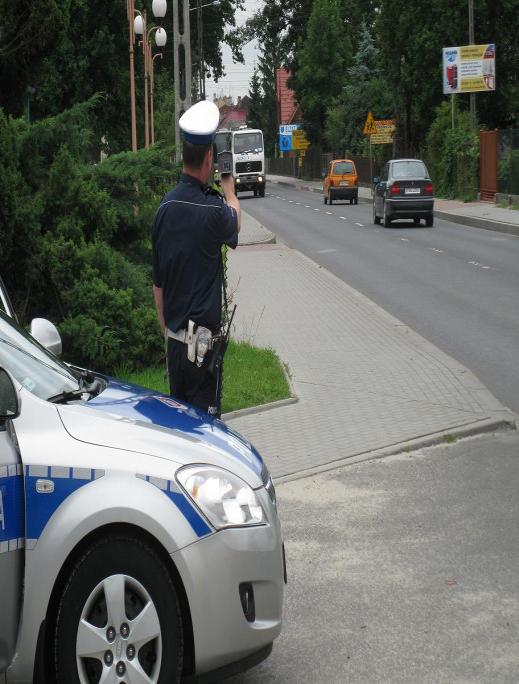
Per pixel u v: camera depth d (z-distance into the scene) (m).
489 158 51.44
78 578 4.49
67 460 4.51
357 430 9.92
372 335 15.44
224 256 13.73
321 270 25.05
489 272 24.28
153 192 13.70
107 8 38.88
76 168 12.67
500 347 14.77
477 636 5.57
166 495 4.51
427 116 65.00
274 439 9.68
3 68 13.65
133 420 4.83
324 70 99.50
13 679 4.49
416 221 41.94
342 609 5.98
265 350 13.67
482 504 7.81
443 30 60.56
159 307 6.50
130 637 4.48
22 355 5.49
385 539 7.12
